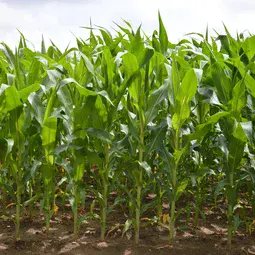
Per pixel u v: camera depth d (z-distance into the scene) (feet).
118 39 12.06
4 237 11.30
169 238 10.96
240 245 11.19
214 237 11.72
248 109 12.19
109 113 10.39
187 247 10.91
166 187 10.78
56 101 11.69
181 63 11.80
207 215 13.70
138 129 11.06
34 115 10.65
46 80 11.00
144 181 11.74
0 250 10.43
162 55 10.50
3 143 10.75
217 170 12.96
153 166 13.74
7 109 10.25
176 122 10.14
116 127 13.44
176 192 10.77
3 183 10.85
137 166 10.68
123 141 10.48
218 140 10.92
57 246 10.69
